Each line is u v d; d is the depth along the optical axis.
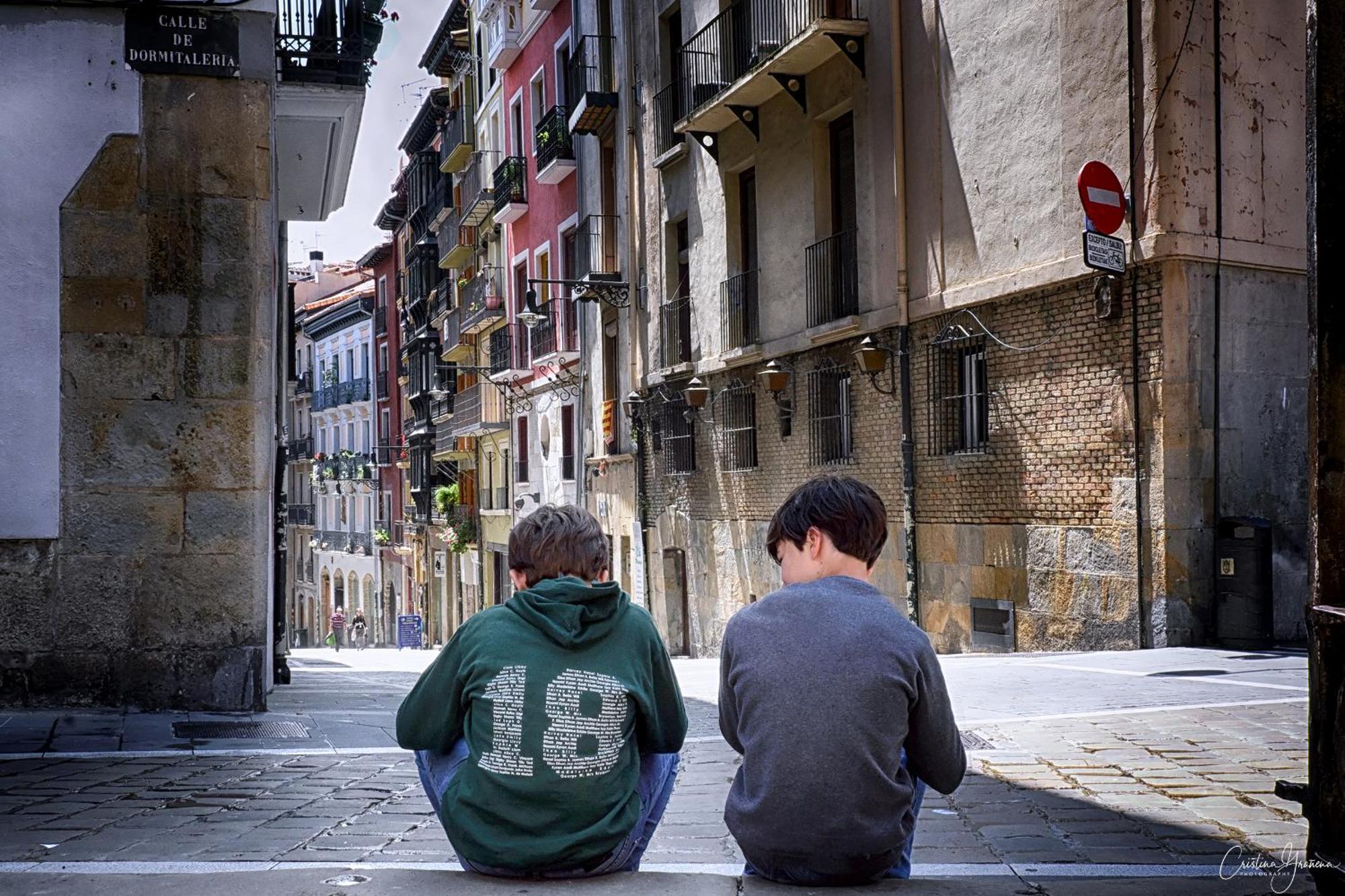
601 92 26.25
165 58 8.43
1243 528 11.46
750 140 19.67
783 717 2.89
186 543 8.35
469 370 36.88
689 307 22.52
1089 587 12.54
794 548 3.07
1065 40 12.75
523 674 3.01
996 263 13.96
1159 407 11.64
